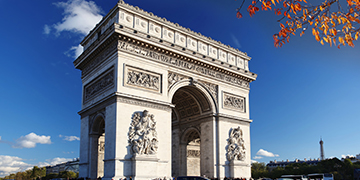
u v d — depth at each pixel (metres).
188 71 87.06
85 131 85.19
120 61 73.56
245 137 98.88
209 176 89.06
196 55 87.88
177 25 87.00
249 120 100.81
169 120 79.69
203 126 94.38
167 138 78.12
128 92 73.31
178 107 103.06
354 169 179.50
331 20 22.28
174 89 82.88
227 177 89.94
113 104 72.19
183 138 102.62
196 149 107.88
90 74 87.19
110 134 71.38
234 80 100.19
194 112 98.75
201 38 92.06
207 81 91.62
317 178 131.88
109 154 70.44
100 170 83.12
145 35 77.56
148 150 72.50
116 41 75.06
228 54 99.69
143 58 77.69
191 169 104.38
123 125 70.88
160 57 81.44
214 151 89.38
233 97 99.12
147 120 74.56
